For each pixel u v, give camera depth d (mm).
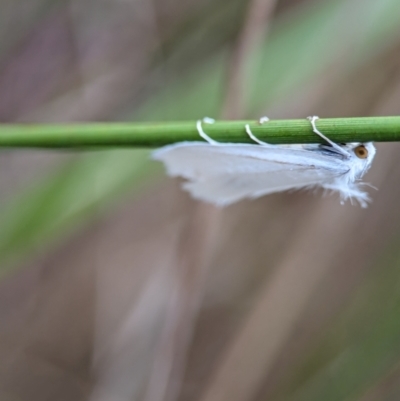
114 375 178
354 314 161
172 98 150
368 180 169
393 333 151
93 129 126
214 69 150
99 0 179
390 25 147
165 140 125
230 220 191
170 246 180
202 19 171
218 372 162
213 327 191
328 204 167
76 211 146
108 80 176
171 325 150
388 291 155
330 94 154
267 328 164
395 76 157
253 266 189
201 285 149
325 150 121
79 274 193
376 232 167
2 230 146
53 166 148
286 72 145
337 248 167
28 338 198
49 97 178
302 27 146
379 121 120
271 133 122
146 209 185
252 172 123
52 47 179
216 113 147
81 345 196
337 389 153
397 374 151
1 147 128
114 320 188
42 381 197
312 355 163
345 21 146
